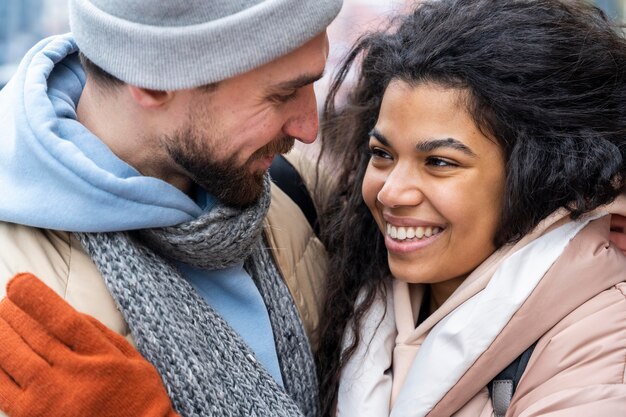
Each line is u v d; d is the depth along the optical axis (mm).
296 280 1407
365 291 1411
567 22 1247
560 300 1180
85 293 1117
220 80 1072
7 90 1210
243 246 1200
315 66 1116
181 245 1146
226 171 1150
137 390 1021
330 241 1482
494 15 1235
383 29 1412
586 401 1080
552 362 1144
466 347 1189
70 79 1238
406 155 1236
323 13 1073
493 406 1204
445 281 1347
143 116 1136
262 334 1258
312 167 1592
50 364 1011
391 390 1327
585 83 1230
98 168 1088
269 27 1043
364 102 1437
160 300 1122
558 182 1219
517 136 1210
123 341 1063
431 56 1195
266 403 1178
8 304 1047
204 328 1155
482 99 1190
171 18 1043
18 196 1101
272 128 1143
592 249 1210
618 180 1243
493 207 1240
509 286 1196
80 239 1125
